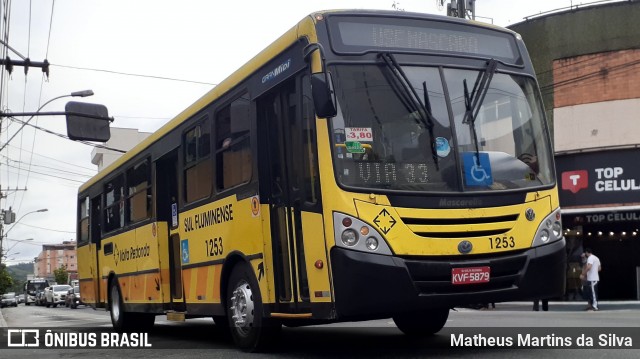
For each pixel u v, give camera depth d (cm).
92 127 1359
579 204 2219
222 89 926
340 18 734
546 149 780
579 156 2233
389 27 746
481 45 785
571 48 2270
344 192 676
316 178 702
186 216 1030
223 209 902
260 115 827
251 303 842
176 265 1097
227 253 884
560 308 1928
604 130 2198
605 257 2347
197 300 982
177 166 1102
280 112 788
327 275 680
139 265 1238
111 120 1379
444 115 726
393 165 694
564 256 741
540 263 716
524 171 748
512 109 771
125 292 1325
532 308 1908
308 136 724
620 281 2323
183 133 1055
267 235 794
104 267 1476
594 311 1759
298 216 750
